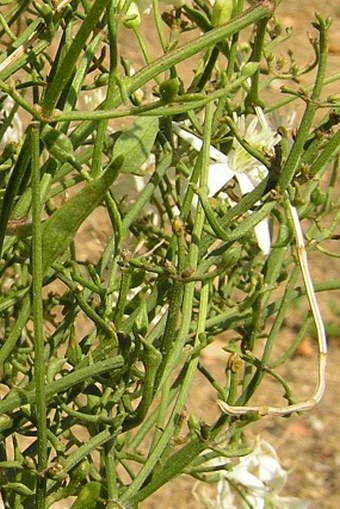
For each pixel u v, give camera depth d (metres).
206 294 0.37
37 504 0.34
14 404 0.34
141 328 0.35
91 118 0.31
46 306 0.48
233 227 0.42
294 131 0.41
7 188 0.33
